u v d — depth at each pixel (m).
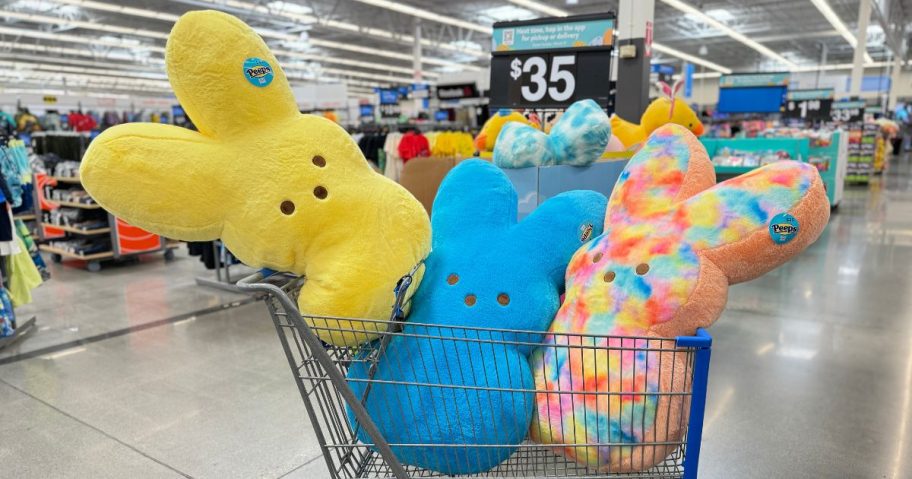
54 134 6.59
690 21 16.61
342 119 12.91
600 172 2.12
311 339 1.17
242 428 2.61
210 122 1.19
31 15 13.71
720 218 1.21
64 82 26.52
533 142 2.02
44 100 16.41
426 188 5.30
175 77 1.17
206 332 4.01
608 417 1.24
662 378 1.21
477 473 1.34
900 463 2.25
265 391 3.00
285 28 16.22
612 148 2.86
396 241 1.26
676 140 1.37
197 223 1.19
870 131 12.92
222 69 1.14
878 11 14.91
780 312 4.17
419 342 1.36
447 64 25.28
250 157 1.18
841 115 13.12
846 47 22.83
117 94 33.22
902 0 16.62
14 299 4.01
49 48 18.47
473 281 1.38
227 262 5.30
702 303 1.20
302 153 1.21
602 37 3.28
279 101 1.23
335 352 1.32
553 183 2.05
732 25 17.55
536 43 3.46
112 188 1.12
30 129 10.84
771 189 1.19
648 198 1.33
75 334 4.01
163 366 3.39
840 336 3.67
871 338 3.62
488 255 1.42
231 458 2.36
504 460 1.36
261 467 2.29
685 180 1.32
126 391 3.04
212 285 5.33
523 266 1.40
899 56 22.84
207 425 2.64
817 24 17.44
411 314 1.41
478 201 1.50
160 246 6.42
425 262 1.45
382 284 1.23
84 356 3.58
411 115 14.04
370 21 16.58
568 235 1.44
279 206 1.18
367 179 1.29
